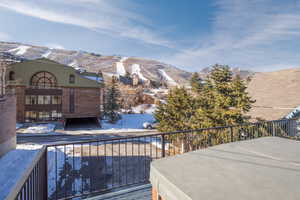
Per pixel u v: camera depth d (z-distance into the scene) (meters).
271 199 1.20
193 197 1.22
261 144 2.68
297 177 1.57
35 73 22.69
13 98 11.73
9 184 7.04
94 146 13.68
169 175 1.59
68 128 21.88
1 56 20.25
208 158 2.06
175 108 14.90
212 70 14.57
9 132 11.19
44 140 15.47
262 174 1.63
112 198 2.91
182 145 10.21
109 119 27.61
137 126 24.66
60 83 23.69
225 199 1.20
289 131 6.79
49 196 6.20
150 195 2.99
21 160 9.84
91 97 25.09
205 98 14.25
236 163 1.91
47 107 23.06
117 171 8.45
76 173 8.22
